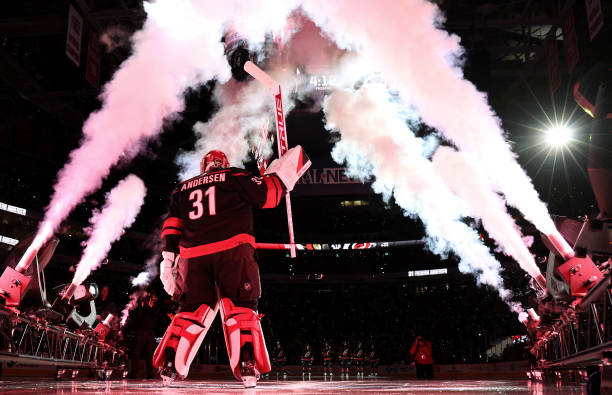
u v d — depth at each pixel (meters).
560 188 24.73
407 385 4.75
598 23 12.52
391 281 34.88
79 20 17.30
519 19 18.56
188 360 3.97
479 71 19.44
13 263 5.83
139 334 12.27
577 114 21.72
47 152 24.59
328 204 37.97
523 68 23.30
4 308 5.11
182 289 4.04
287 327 33.44
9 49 20.59
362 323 33.47
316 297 35.16
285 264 36.56
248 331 3.83
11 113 22.91
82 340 7.86
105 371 9.09
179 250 4.14
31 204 24.06
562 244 4.32
